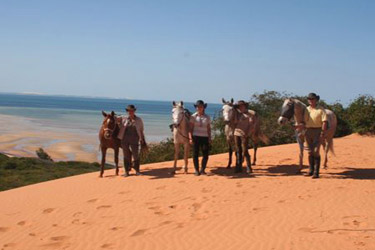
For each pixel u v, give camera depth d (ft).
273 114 83.87
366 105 86.38
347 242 20.48
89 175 48.06
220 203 29.68
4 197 39.60
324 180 35.58
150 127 277.64
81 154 138.92
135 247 22.66
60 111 517.55
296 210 26.78
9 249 24.11
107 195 34.76
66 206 32.60
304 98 87.30
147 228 25.57
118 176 43.21
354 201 28.32
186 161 41.78
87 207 31.65
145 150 43.62
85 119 359.46
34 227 28.02
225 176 39.22
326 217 24.93
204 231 24.16
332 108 91.45
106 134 41.16
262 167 44.57
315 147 36.73
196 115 40.34
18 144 158.20
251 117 40.96
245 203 29.25
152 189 35.37
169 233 24.34
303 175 38.34
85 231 26.16
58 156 132.87
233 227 24.43
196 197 31.81
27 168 93.97
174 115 39.55
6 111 452.76
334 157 50.11
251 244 21.53
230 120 38.68
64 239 25.12
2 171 88.58
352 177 36.99
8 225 29.01
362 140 70.59
